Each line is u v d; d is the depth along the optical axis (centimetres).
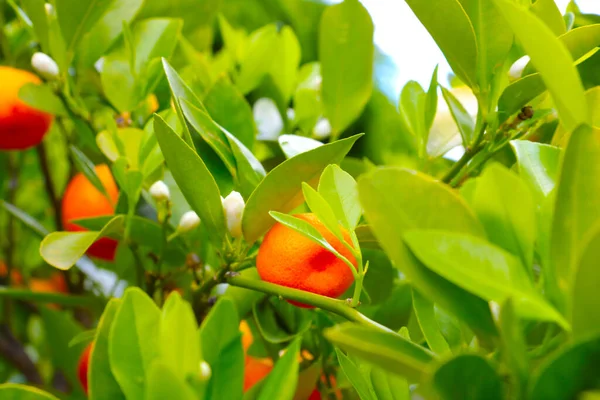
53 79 45
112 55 47
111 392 34
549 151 35
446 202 31
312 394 42
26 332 67
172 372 29
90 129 46
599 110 37
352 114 48
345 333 30
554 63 31
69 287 56
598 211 31
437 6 38
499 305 31
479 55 40
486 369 29
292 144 40
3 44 54
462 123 43
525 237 32
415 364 30
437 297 31
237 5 78
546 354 32
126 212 43
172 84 39
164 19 48
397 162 57
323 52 47
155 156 42
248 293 42
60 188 63
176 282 44
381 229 31
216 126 40
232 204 38
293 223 35
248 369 43
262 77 55
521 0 41
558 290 31
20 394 34
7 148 49
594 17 47
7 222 60
